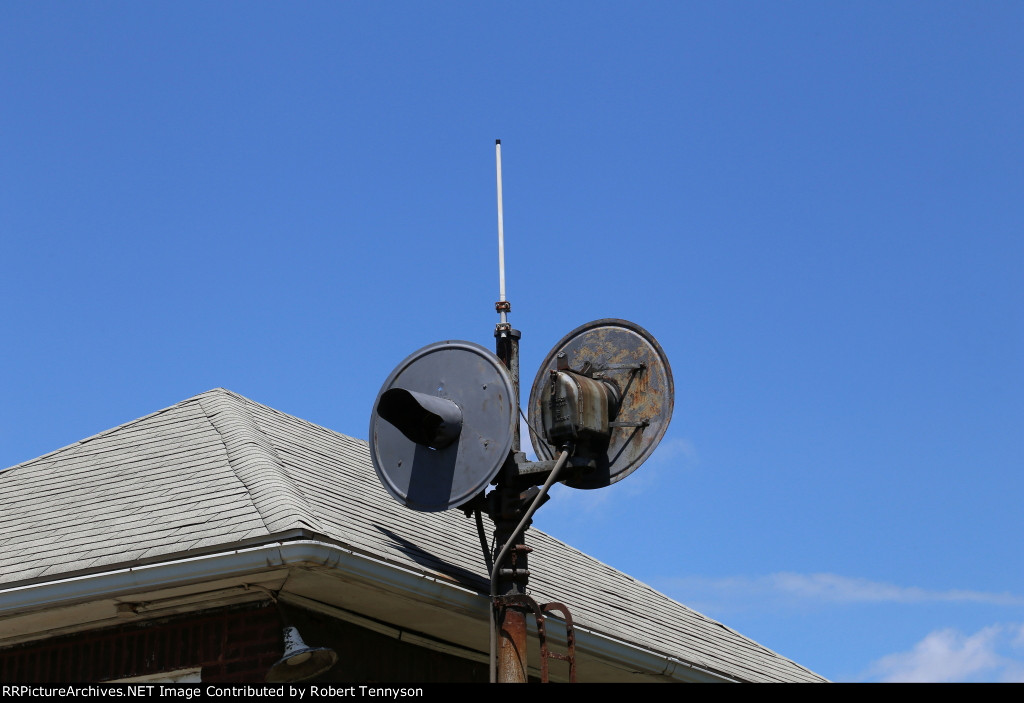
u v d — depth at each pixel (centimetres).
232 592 919
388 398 923
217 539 863
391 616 999
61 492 1100
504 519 923
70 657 983
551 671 1188
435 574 926
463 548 1111
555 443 936
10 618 929
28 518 1049
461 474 914
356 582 892
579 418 923
